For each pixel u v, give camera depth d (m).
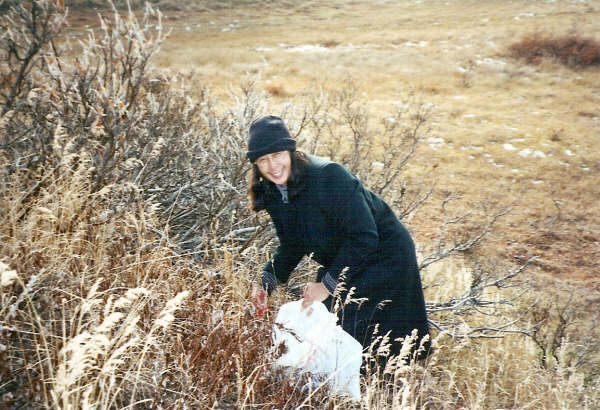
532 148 10.87
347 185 2.39
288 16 32.41
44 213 2.24
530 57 19.27
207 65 16.84
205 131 4.14
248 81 4.08
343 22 29.67
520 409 2.78
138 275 2.26
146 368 1.95
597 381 3.42
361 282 2.63
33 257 2.05
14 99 2.72
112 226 2.40
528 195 8.71
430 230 7.03
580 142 11.55
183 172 3.61
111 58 2.88
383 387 2.54
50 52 2.99
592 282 6.12
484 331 3.90
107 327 1.64
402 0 36.69
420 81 16.08
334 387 2.26
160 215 3.29
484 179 9.24
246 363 2.21
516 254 6.70
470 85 15.88
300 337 2.45
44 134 2.83
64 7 2.82
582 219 8.00
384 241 2.64
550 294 5.53
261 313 2.49
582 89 16.09
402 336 2.72
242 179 3.55
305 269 3.61
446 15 29.22
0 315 1.76
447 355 3.49
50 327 1.88
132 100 2.91
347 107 6.05
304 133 4.24
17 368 1.78
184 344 2.21
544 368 3.50
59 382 1.48
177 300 1.71
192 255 3.19
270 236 3.54
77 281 2.07
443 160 9.88
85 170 2.62
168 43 21.95
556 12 27.19
